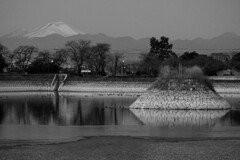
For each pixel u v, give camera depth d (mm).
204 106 137875
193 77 143250
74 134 91562
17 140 84562
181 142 82812
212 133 92750
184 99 139125
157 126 103375
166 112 131500
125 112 133500
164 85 143375
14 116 125562
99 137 87688
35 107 155000
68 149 76688
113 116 123312
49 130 97125
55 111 139500
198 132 94125
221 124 106062
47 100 190250
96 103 170000
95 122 111250
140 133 92875
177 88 141375
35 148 77375
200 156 72250
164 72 150375
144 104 142875
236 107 146625
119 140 84562
